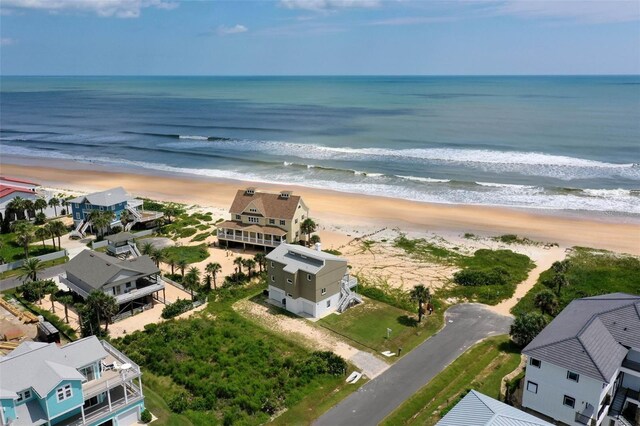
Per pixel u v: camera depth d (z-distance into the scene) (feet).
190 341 158.81
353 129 604.90
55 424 110.01
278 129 619.67
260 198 243.19
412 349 156.35
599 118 649.20
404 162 422.00
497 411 97.81
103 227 249.55
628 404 120.06
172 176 399.03
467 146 481.05
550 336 122.83
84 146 534.37
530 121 635.66
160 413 126.11
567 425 116.47
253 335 164.35
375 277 209.77
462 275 206.69
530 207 301.43
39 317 167.63
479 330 167.73
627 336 120.57
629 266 216.33
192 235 259.80
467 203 311.68
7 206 267.80
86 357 116.16
